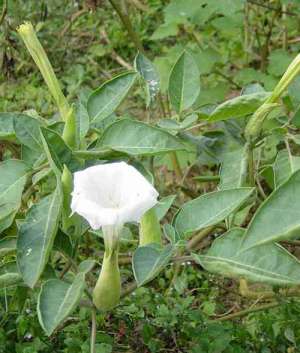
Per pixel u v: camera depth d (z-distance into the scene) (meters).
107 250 0.73
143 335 1.10
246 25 1.82
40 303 0.71
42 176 0.82
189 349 1.11
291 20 1.71
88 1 1.36
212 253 0.76
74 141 0.83
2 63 1.46
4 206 0.83
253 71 1.62
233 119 0.98
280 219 0.57
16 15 1.74
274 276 0.72
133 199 0.66
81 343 1.06
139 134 0.82
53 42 2.01
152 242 0.79
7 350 1.10
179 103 0.95
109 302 0.76
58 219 0.76
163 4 2.27
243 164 0.89
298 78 0.97
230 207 0.77
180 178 1.45
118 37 2.17
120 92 0.92
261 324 1.11
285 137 0.94
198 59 1.61
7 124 0.90
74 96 1.91
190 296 1.19
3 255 0.84
